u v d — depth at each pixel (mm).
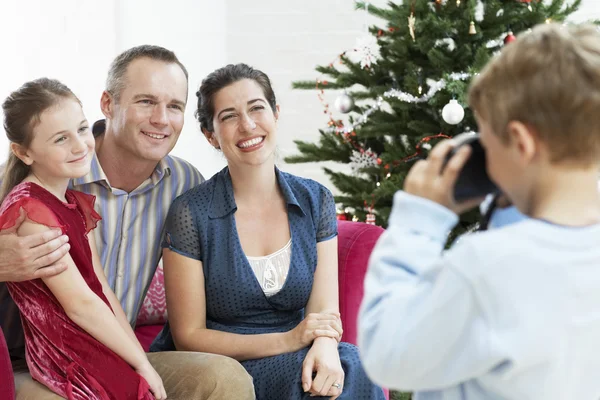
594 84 858
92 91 3777
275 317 2166
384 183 3006
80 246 1902
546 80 864
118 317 2053
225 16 4566
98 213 2201
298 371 1956
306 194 2225
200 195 2176
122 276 2252
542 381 877
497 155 930
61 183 1936
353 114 4309
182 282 2113
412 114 3234
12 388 1742
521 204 947
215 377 1909
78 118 1888
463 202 988
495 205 1056
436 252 942
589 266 879
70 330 1821
